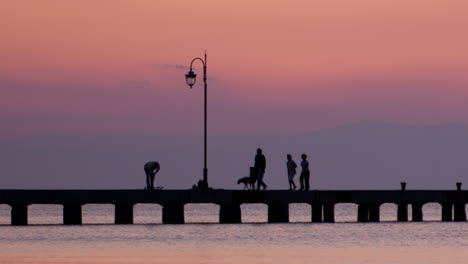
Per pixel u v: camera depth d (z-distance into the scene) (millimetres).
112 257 125000
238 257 125438
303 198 173375
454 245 140625
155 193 166500
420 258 125625
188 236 150500
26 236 150375
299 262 121250
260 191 170750
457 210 189625
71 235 152000
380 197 179250
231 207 171125
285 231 159750
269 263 120062
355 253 130125
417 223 183000
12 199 164125
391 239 148625
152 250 132125
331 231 160625
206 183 168500
